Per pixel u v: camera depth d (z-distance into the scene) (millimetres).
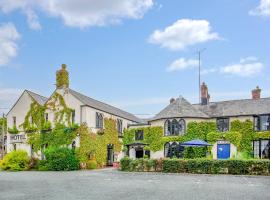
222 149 45562
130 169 39062
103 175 33875
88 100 53031
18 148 52219
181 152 46219
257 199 17297
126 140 52344
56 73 51188
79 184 25078
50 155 43719
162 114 48750
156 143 48281
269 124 44312
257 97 49406
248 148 44531
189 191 20469
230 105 48469
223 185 23766
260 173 32781
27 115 52312
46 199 17641
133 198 17688
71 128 48750
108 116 54062
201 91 51250
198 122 46781
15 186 24188
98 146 50188
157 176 32000
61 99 50312
